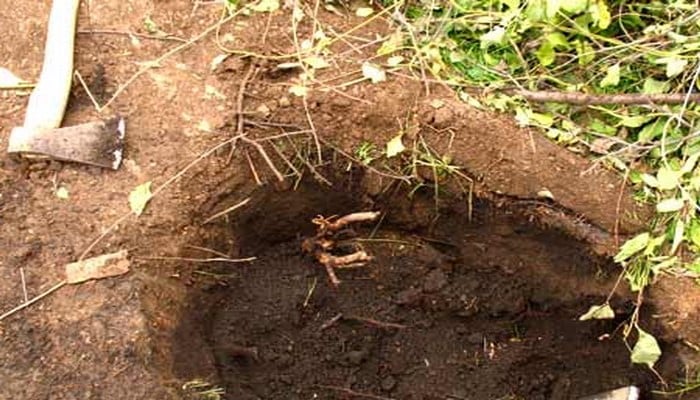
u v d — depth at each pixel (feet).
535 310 7.73
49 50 7.17
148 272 6.71
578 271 7.39
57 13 7.30
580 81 7.41
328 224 7.38
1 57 7.29
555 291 7.55
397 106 7.28
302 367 7.68
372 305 7.88
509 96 7.35
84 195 6.86
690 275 6.95
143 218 6.81
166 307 6.71
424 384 7.80
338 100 7.27
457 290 7.83
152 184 6.92
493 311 7.80
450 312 7.88
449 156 7.28
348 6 7.75
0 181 6.84
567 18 7.18
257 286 7.67
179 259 6.88
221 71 7.32
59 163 6.91
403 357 7.86
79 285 6.57
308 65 7.38
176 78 7.27
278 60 7.39
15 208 6.77
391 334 7.89
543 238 7.41
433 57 7.43
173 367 6.51
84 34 7.38
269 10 7.58
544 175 7.20
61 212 6.78
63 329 6.41
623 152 7.18
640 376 7.26
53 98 6.98
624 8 7.48
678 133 7.13
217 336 7.38
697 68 7.04
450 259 7.82
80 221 6.76
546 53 7.32
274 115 7.25
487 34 7.28
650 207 7.12
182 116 7.16
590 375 7.57
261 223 7.54
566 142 7.26
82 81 7.18
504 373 7.80
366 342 7.84
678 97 7.03
